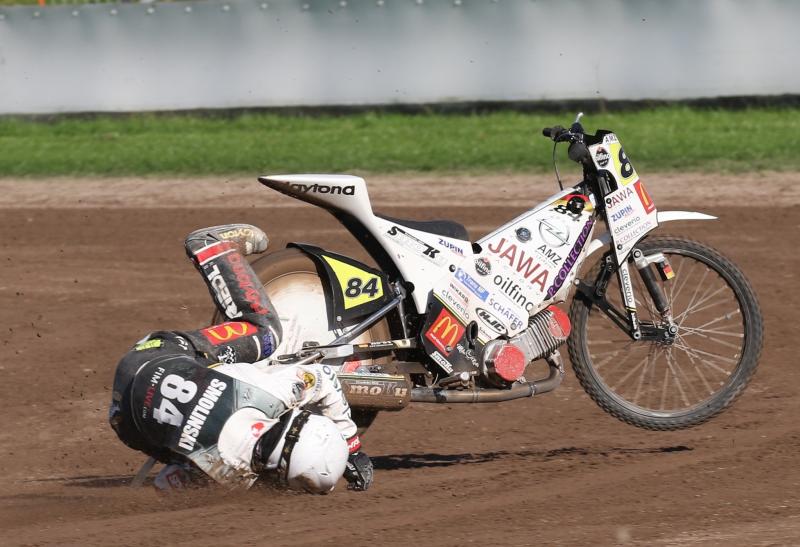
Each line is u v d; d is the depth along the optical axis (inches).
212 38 2561.5
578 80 2440.9
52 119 2630.4
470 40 2470.5
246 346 696.4
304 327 775.7
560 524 653.9
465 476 774.5
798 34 2372.0
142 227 1748.3
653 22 2401.6
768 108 2406.5
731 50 2393.0
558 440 881.5
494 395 785.6
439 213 1743.4
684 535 626.2
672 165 2030.0
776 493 702.5
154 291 1387.8
